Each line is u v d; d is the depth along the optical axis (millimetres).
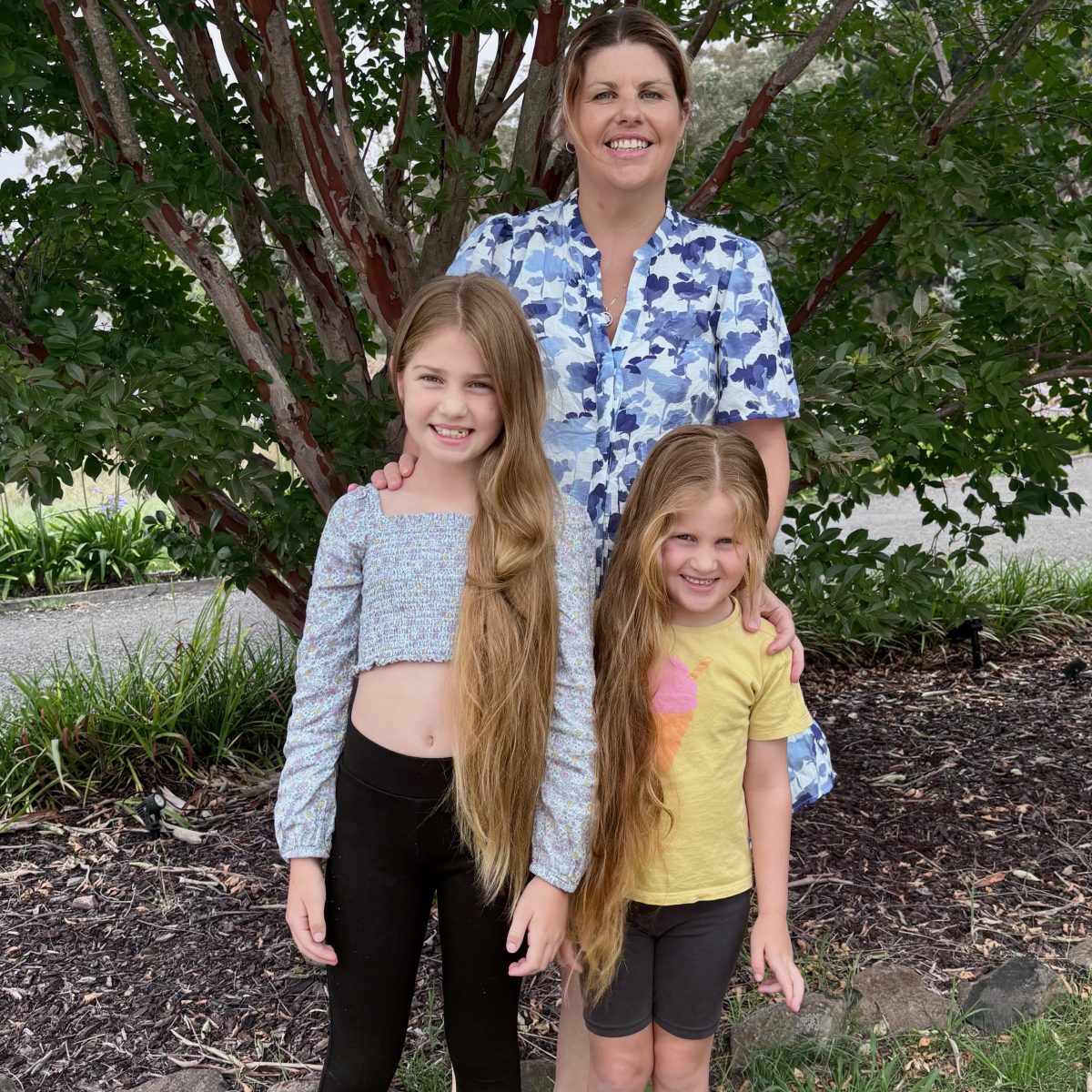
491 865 1608
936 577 3621
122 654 5855
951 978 2617
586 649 1642
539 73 3057
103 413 2625
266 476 3000
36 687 4246
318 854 1634
